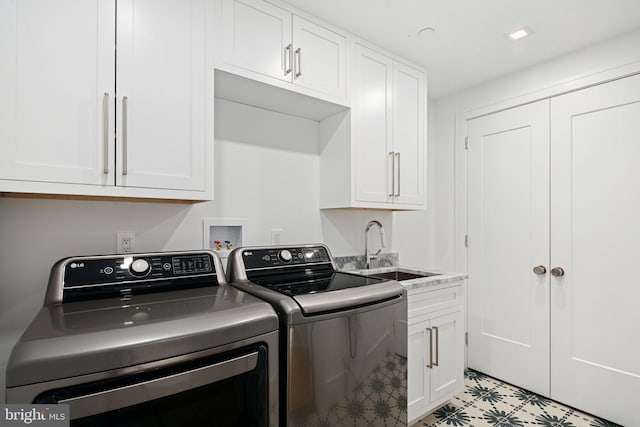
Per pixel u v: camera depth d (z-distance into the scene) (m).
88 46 1.12
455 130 2.80
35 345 0.73
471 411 2.05
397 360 1.47
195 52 1.34
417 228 2.81
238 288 1.40
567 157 2.13
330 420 1.21
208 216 1.70
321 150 2.13
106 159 1.14
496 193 2.51
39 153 1.03
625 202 1.90
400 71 2.15
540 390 2.24
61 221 1.33
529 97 2.32
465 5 1.64
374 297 1.35
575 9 1.67
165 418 0.87
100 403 0.77
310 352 1.16
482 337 2.58
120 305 1.05
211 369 0.93
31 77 1.02
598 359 1.99
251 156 1.87
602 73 1.98
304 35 1.69
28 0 1.02
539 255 2.26
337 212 2.25
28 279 1.27
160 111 1.26
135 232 1.49
